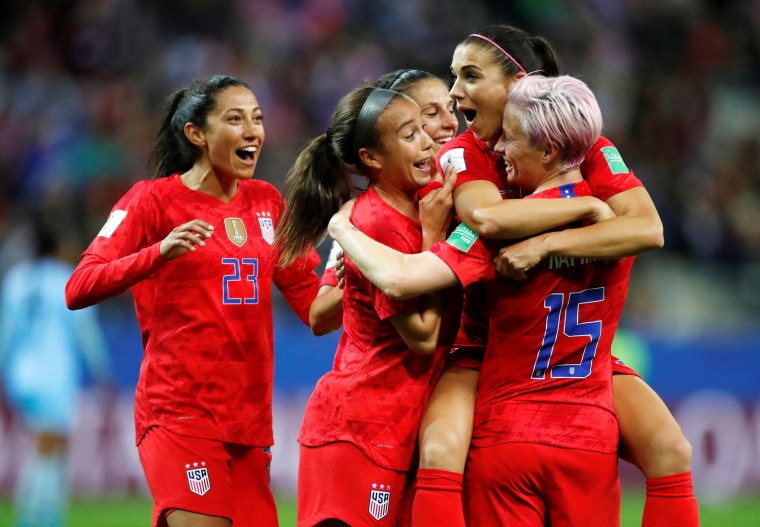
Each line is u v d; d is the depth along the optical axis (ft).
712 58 181.47
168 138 51.70
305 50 163.94
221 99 48.75
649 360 113.09
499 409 39.93
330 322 48.24
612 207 40.09
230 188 50.49
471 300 43.27
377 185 42.11
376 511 40.29
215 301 48.24
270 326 50.24
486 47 41.09
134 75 157.89
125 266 45.06
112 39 159.43
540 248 38.14
